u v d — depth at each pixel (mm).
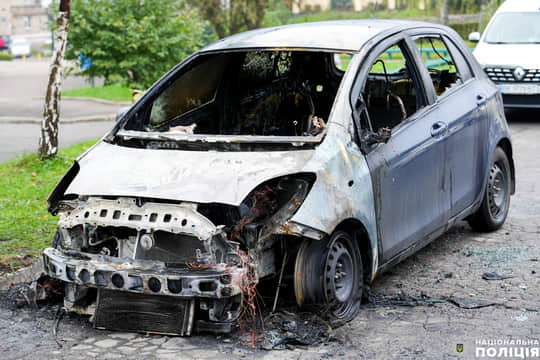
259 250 4250
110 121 17562
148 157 4648
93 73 19781
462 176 5840
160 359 4098
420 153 5180
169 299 4320
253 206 4238
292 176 4340
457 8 36531
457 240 6527
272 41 5363
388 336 4395
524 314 4723
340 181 4406
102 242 4547
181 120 5715
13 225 6816
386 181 4820
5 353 4238
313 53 5965
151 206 4223
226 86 6035
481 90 6262
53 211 4766
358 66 4930
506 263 5812
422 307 4902
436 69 5895
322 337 4332
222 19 27031
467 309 4840
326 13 35938
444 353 4141
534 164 9797
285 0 30844
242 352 4168
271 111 6074
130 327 4383
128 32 18859
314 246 4379
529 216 7266
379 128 5137
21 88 27234
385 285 5367
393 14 36688
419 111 5363
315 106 6023
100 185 4418
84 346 4312
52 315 4844
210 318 4254
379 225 4773
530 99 13109
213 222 4359
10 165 10281
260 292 4895
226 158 4469
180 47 19781
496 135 6379
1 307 4973
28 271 5586
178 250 4258
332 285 4457
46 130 10086
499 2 30281
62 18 9969
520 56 13242
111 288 4219
